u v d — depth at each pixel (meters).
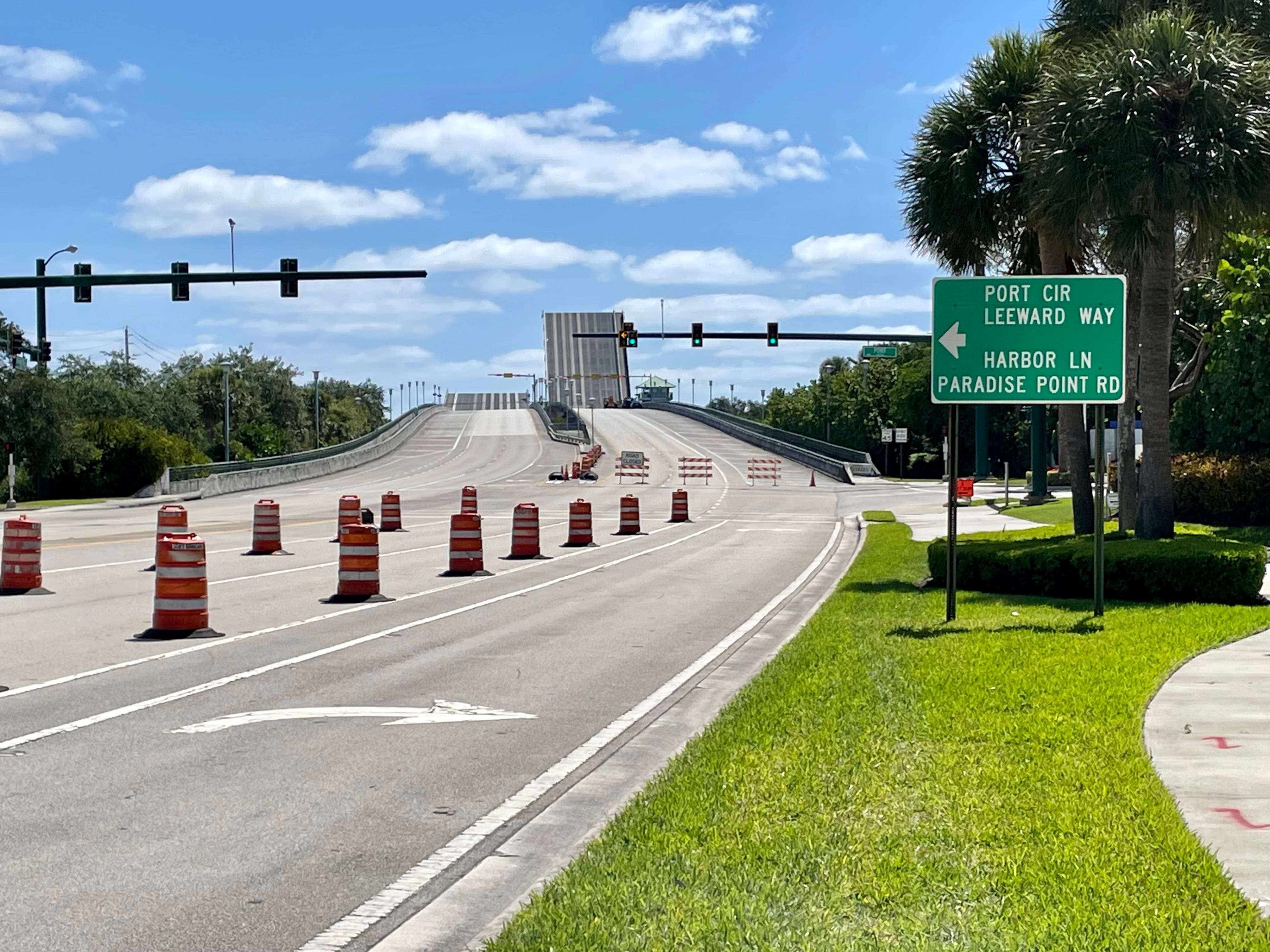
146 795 7.79
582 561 27.20
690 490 65.62
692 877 5.81
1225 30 19.53
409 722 10.12
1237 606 16.41
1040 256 24.31
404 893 6.05
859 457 83.00
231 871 6.35
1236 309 29.92
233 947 5.32
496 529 37.59
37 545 19.97
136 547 29.95
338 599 19.05
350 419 157.88
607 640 15.20
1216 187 18.27
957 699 10.10
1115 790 7.20
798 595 20.97
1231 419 31.31
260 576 22.62
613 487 67.88
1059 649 12.80
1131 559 17.50
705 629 16.38
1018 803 6.93
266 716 10.30
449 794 7.91
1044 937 4.88
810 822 6.68
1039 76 22.12
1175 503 30.53
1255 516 29.72
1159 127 18.52
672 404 152.62
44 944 5.31
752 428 112.75
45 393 59.66
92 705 10.73
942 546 20.45
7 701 10.87
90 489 66.00
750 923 5.15
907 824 6.61
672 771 7.99
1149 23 18.97
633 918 5.25
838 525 41.47
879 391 119.94
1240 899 5.34
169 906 5.81
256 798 7.77
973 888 5.53
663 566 26.23
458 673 12.56
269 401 131.50
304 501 55.00
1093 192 18.75
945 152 22.59
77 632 15.30
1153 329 19.41
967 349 15.41
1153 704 9.96
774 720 9.48
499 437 118.38
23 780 8.16
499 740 9.54
